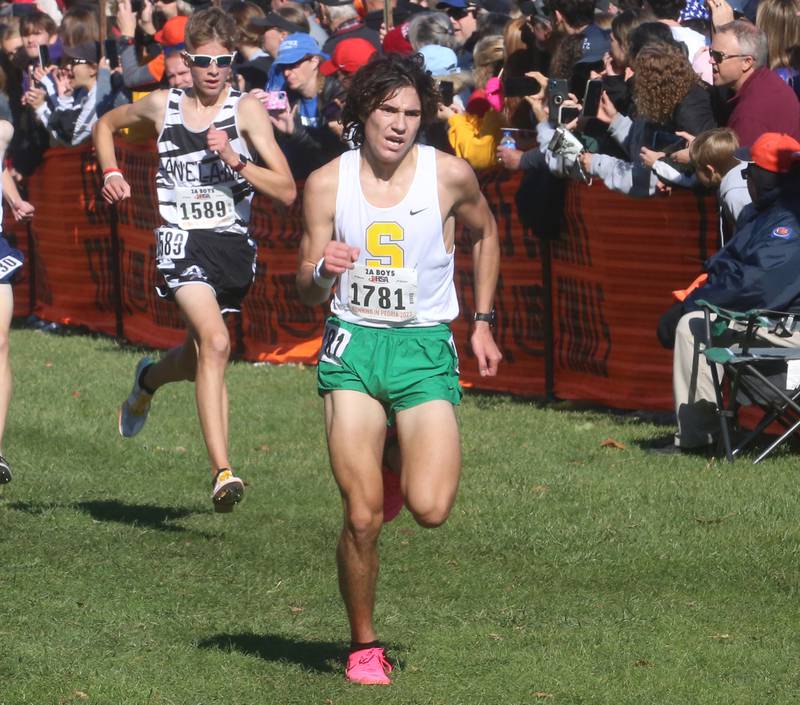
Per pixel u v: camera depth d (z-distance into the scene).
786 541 16.41
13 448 22.14
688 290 21.25
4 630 13.95
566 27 23.47
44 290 36.78
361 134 12.52
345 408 12.24
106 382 27.52
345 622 14.24
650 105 21.70
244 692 12.28
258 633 13.93
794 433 20.56
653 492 18.56
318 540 17.16
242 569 16.02
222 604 14.83
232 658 13.15
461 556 16.34
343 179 12.39
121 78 32.72
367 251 12.38
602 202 23.44
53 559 16.34
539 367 25.75
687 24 25.23
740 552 16.09
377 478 12.13
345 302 12.51
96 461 21.41
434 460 12.00
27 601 14.83
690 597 14.79
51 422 23.75
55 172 35.06
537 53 24.75
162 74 30.62
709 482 18.94
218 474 16.53
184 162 17.77
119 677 12.64
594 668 12.83
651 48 21.69
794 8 22.84
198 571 15.95
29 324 37.03
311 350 29.38
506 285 25.94
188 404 25.22
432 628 13.95
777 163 19.78
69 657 13.16
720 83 21.66
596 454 20.97
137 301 33.19
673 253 22.84
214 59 17.33
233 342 30.73
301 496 19.22
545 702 12.02
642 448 21.25
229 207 17.86
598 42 23.09
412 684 12.44
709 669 12.80
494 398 25.75
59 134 33.22
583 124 22.69
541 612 14.41
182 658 13.15
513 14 30.77
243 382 27.27
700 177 21.16
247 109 17.59
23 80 35.50
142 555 16.53
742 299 19.86
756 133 21.27
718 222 22.19
